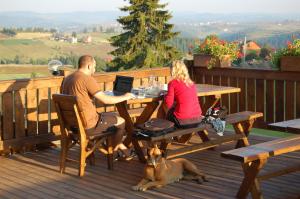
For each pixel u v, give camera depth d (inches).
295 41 259.9
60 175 198.5
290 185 177.9
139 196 169.2
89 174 198.5
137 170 203.0
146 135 184.5
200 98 300.5
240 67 286.2
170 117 199.9
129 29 1013.8
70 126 200.7
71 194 173.5
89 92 195.3
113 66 1002.1
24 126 240.4
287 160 213.2
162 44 1004.6
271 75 270.7
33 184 187.0
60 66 255.9
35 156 232.8
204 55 300.7
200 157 222.1
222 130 207.2
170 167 179.2
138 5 1005.2
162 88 225.5
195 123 199.5
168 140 193.2
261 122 279.7
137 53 999.0
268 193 169.2
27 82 238.2
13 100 235.6
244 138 227.5
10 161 223.5
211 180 185.3
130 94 201.0
